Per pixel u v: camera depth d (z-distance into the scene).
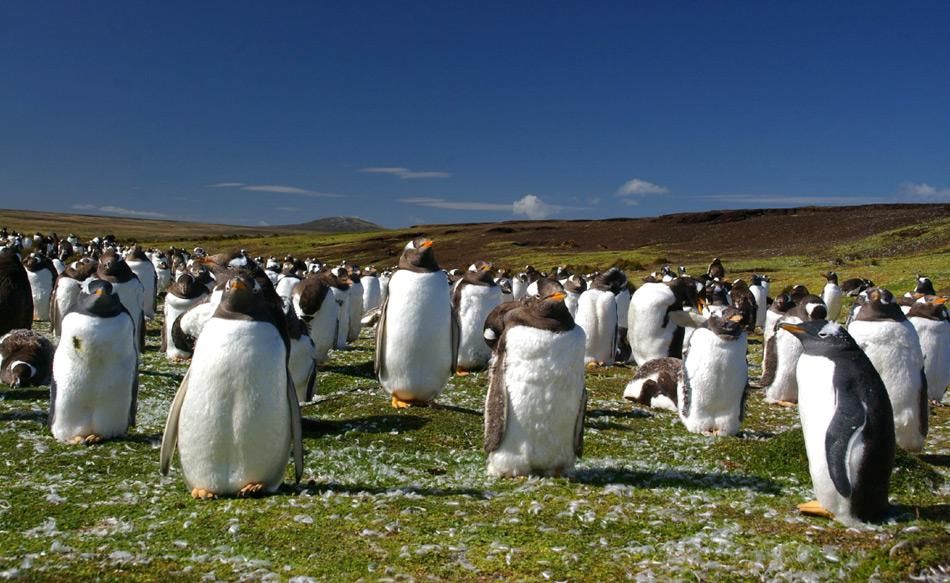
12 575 5.62
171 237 153.50
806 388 7.25
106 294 9.58
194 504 7.40
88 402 9.58
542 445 8.49
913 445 10.41
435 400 13.48
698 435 11.30
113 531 6.64
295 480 8.12
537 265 69.69
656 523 7.06
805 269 51.75
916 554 5.98
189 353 16.31
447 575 5.84
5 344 13.23
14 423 10.48
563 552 6.29
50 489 7.81
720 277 28.31
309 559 6.09
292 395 7.70
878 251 60.78
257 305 7.55
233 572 5.80
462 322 16.48
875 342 10.20
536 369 8.30
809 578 5.79
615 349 18.08
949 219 72.94
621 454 10.16
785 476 9.22
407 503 7.55
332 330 16.89
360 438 10.45
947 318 14.02
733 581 5.79
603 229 104.25
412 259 12.13
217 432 7.41
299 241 124.75
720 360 11.16
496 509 7.45
